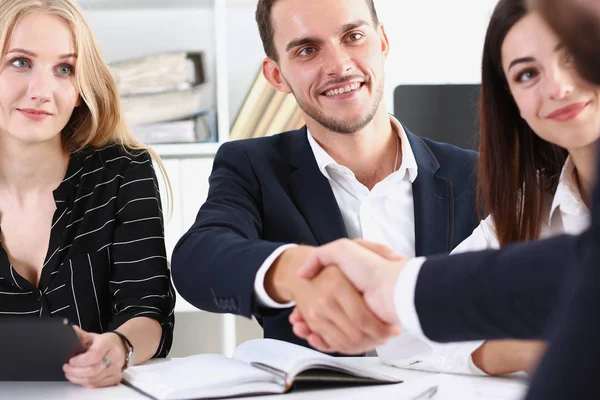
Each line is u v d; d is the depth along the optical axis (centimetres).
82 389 110
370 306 96
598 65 44
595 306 46
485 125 134
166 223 176
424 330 78
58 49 150
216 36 282
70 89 153
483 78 131
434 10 291
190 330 268
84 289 155
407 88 212
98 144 166
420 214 158
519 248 72
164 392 99
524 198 134
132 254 155
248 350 120
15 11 147
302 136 166
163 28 291
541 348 51
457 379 110
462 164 164
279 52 159
